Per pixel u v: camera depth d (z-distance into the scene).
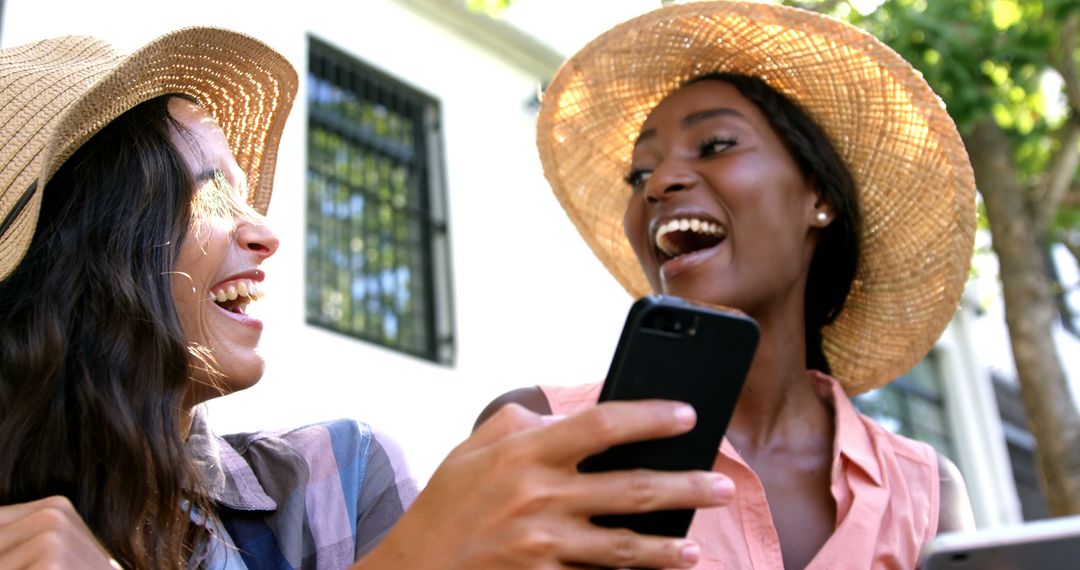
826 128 2.41
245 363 1.88
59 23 5.27
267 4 6.33
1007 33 5.85
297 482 1.97
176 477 1.70
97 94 1.74
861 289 2.52
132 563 1.63
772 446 2.18
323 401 5.91
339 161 6.67
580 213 2.74
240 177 2.01
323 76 6.70
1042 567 1.21
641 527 1.20
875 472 2.10
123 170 1.85
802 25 2.32
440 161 7.15
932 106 2.33
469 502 1.14
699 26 2.41
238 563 1.81
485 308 6.98
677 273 2.18
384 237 6.77
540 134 2.65
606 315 7.60
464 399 6.64
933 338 2.49
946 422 11.23
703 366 1.20
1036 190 6.30
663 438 1.18
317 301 6.30
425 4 7.26
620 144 2.66
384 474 2.10
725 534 1.96
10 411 1.69
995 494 11.07
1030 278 5.78
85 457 1.67
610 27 2.47
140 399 1.72
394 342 6.59
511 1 6.95
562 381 7.17
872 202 2.44
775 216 2.21
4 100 1.79
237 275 1.91
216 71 2.10
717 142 2.27
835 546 1.98
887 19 5.73
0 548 1.43
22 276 1.78
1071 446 5.41
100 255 1.78
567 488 1.12
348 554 1.95
